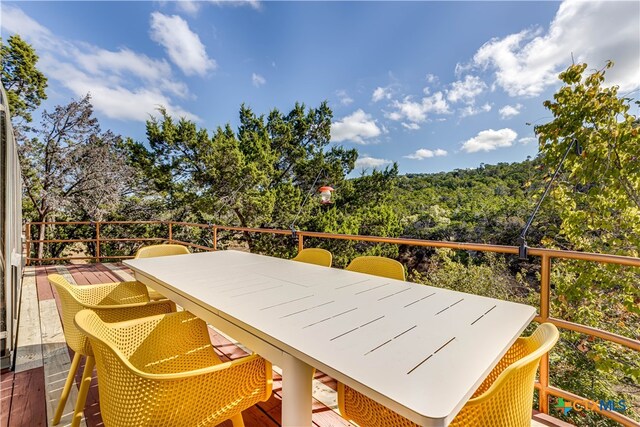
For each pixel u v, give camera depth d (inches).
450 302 52.8
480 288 247.9
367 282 67.2
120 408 35.5
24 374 80.7
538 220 233.8
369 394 28.2
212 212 413.4
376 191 514.3
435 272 324.2
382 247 483.8
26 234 208.1
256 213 422.6
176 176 407.5
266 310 48.8
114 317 64.4
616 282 177.0
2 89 85.0
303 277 72.2
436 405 25.6
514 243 345.7
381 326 42.2
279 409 64.8
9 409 66.2
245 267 85.0
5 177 86.4
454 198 521.7
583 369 164.9
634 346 50.4
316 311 48.3
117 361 34.8
